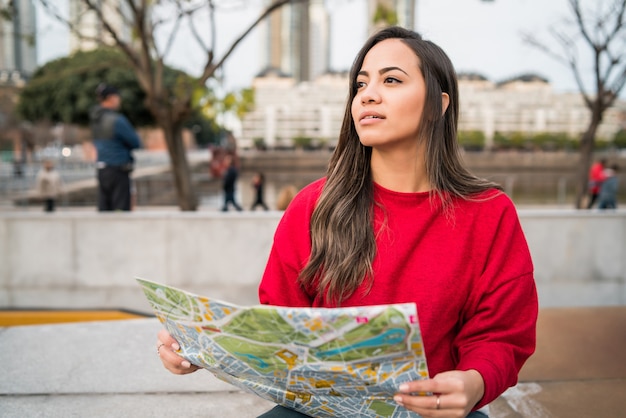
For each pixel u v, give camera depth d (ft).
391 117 3.88
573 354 8.34
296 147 294.25
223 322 3.22
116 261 17.46
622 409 6.70
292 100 335.88
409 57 3.96
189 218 17.43
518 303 3.85
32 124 130.31
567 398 6.99
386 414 3.59
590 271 18.29
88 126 111.45
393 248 3.89
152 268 17.48
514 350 3.77
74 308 15.57
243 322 3.15
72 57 100.53
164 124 22.02
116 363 8.39
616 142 276.00
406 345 3.02
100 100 20.63
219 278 17.57
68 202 44.86
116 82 98.73
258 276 17.63
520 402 6.89
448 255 3.86
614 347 8.60
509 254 3.93
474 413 4.00
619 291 17.43
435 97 3.93
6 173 46.14
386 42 4.06
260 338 3.22
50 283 17.39
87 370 8.13
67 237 17.34
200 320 3.31
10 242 17.28
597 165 42.57
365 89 3.98
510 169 192.54
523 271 3.90
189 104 21.13
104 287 17.46
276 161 169.27
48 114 106.83
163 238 17.44
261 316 3.05
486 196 4.00
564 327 9.48
